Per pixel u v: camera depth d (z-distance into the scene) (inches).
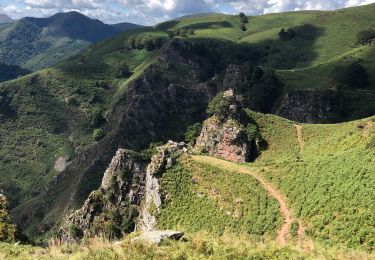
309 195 2581.2
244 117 4970.5
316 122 6535.4
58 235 3850.9
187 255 1075.9
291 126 4911.4
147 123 6491.1
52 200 6190.9
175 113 6786.4
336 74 7327.8
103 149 6333.7
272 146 4707.2
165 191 3193.9
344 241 1893.5
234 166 3378.4
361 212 2014.0
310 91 6742.1
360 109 6432.1
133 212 3649.1
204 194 3110.2
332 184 2519.7
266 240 1419.8
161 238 1162.0
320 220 2230.6
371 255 1215.6
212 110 5251.0
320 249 1242.6
